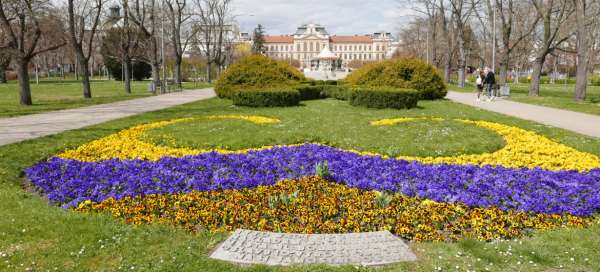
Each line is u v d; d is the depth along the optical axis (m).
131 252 4.64
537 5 26.80
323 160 8.56
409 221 5.36
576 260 4.48
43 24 33.19
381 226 5.32
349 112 17.69
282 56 128.25
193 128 13.19
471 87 41.44
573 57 66.88
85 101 23.52
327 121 14.78
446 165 8.25
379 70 25.67
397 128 13.08
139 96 28.11
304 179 7.16
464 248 4.78
